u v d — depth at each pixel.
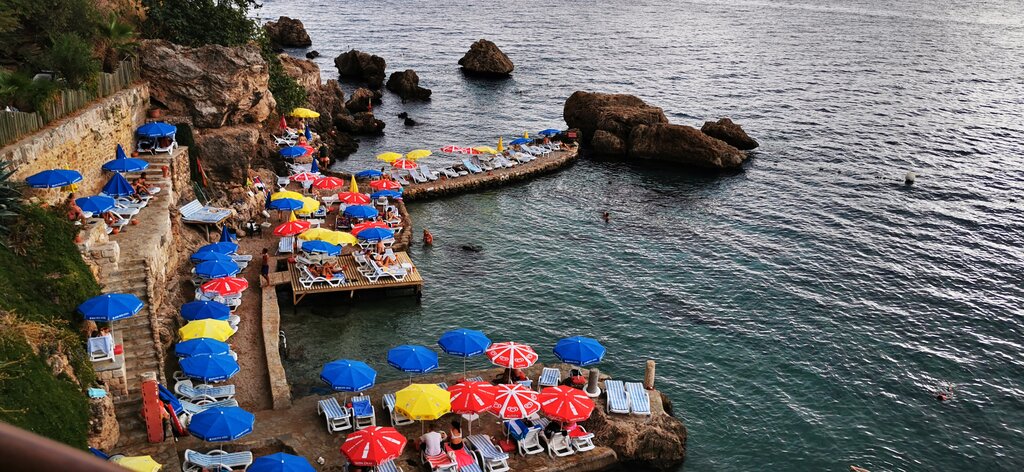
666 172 76.06
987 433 36.69
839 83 122.62
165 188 45.44
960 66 140.88
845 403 38.44
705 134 80.44
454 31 175.50
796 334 44.72
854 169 77.75
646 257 54.88
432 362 35.06
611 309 46.97
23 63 44.47
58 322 28.98
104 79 46.34
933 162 80.62
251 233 52.34
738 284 50.91
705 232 60.03
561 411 31.36
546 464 31.38
